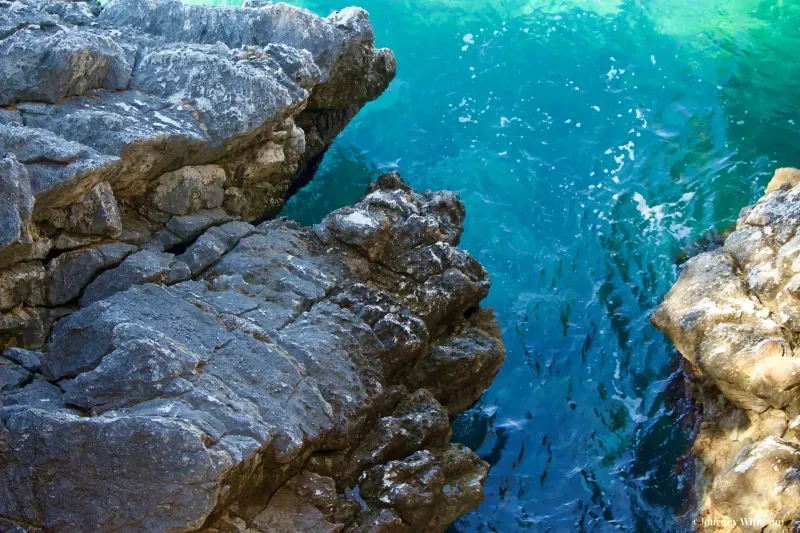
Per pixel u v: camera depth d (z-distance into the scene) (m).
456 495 8.38
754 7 15.98
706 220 12.70
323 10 15.59
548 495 9.75
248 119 9.45
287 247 9.40
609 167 13.66
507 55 15.19
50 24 9.55
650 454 9.99
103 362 7.08
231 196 10.03
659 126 14.20
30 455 6.55
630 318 11.68
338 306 8.77
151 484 6.43
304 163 12.41
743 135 13.97
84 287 8.36
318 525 7.23
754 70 14.98
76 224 8.36
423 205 10.45
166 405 6.80
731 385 9.14
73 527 6.40
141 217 9.27
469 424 10.50
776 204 10.37
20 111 8.80
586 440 10.33
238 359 7.62
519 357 11.33
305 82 10.15
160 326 7.65
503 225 12.92
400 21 15.65
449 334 9.75
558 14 15.80
